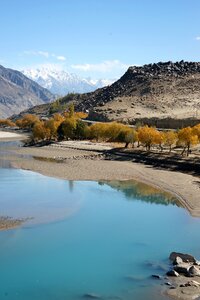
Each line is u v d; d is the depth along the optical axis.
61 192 77.06
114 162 121.06
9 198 70.06
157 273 39.66
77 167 109.56
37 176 94.00
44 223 56.06
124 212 63.62
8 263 42.22
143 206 67.81
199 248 46.94
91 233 52.25
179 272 39.66
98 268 40.97
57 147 164.25
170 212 63.94
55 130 192.88
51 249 46.25
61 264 42.12
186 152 126.81
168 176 96.25
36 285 37.34
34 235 51.00
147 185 87.19
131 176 97.69
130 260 43.16
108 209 65.12
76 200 70.56
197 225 56.72
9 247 46.69
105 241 49.16
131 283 37.50
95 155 137.12
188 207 67.31
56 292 36.03
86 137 189.12
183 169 107.12
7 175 94.31
